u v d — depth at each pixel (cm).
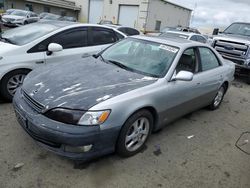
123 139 293
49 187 255
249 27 957
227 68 505
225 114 523
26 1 3008
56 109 260
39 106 272
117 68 354
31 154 303
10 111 412
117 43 434
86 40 530
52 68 355
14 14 2048
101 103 265
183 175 298
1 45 453
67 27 501
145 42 405
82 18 3491
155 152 338
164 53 373
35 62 452
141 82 319
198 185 284
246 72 848
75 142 253
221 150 369
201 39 1189
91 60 390
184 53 379
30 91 296
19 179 261
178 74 341
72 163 294
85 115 256
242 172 319
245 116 527
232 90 744
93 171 285
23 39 471
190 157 338
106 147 279
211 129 438
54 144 264
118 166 299
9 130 352
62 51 488
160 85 328
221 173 312
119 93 285
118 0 3025
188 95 387
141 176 287
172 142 373
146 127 330
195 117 485
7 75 428
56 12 3347
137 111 302
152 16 2988
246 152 372
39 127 260
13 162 286
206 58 443
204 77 420
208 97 470
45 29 495
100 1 3244
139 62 370
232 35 938
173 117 383
